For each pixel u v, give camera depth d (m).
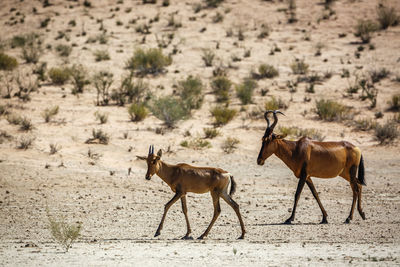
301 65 134.88
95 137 89.19
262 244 39.88
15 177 68.06
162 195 63.53
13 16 184.38
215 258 32.97
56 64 137.00
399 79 127.44
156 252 35.53
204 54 145.62
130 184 68.31
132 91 114.88
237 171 76.94
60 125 94.88
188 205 59.12
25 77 125.19
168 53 146.38
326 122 104.19
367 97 116.25
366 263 30.75
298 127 100.75
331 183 72.56
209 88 125.44
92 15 184.38
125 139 89.88
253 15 182.50
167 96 103.75
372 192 66.00
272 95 120.00
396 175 75.25
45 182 66.88
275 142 52.69
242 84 124.12
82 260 32.12
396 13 177.12
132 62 135.25
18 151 80.00
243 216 53.81
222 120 101.19
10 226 47.53
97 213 53.72
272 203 60.31
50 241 41.28
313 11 185.25
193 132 96.19
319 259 32.34
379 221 50.84
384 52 148.12
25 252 35.50
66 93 116.62
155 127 97.50
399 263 30.72
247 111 109.81
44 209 54.72
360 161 53.91
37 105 106.25
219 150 87.44
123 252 35.47
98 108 107.56
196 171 44.22
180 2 196.50
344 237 43.31
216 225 49.47
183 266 30.09
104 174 72.62
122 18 180.50
